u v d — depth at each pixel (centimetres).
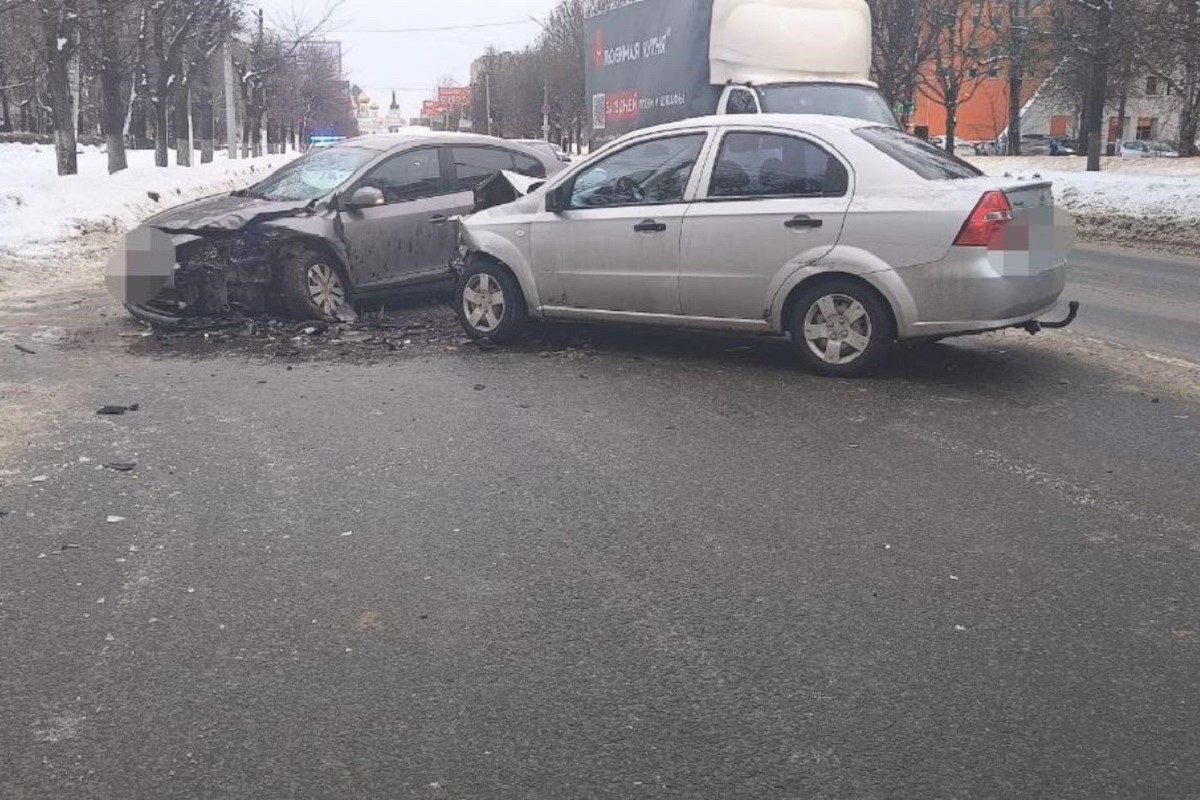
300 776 294
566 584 411
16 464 552
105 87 2430
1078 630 373
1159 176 2302
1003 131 6606
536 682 342
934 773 294
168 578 417
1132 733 313
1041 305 687
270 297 942
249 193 1021
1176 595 399
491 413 648
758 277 720
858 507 488
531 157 1100
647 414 641
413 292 1020
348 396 692
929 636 370
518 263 820
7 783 290
